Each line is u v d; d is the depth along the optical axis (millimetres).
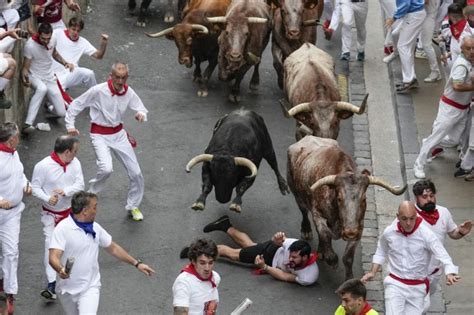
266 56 36969
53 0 32750
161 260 25984
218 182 26297
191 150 30938
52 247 20922
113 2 39938
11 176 23156
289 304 24391
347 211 23125
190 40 32906
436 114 32312
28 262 25672
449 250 25953
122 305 24297
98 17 38656
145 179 29438
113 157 30406
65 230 20969
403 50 33000
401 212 21328
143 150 30828
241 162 26141
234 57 31547
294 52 30844
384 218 27969
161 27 38281
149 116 32656
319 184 23516
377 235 27297
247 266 25750
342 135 32094
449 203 27875
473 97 28062
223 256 25938
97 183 26922
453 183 28750
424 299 22031
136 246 26531
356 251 26547
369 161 30766
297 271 24875
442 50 32438
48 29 30484
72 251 21047
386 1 35312
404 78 33344
